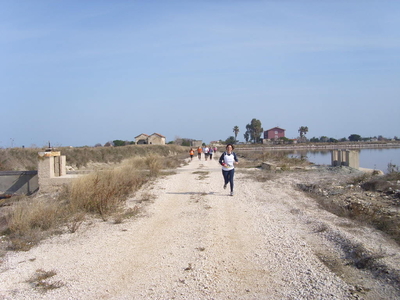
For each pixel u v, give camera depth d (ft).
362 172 53.26
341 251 19.30
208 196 38.88
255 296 14.64
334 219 26.30
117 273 17.84
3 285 16.72
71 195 35.42
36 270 18.47
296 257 18.75
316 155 159.63
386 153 163.63
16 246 22.70
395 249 19.10
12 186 62.18
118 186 40.19
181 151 249.55
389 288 14.47
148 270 18.07
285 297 14.38
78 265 19.16
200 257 19.58
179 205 34.68
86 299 15.01
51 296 15.37
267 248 20.67
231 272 17.31
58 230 26.48
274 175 55.16
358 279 15.72
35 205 29.48
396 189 36.29
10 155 107.65
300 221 26.45
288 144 328.08
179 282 16.37
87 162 130.52
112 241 23.45
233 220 27.81
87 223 28.58
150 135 280.51
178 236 24.02
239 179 52.49
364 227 23.97
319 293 14.42
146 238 23.90
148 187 46.93
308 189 42.32
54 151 55.93
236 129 437.58
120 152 155.94
